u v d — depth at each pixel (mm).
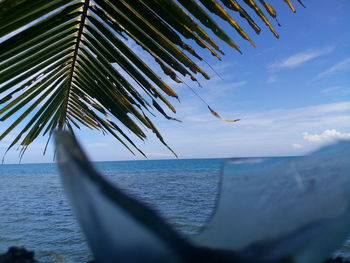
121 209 496
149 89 2160
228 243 567
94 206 505
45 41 2035
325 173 579
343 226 498
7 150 2582
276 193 607
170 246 498
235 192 663
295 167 618
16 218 17422
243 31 1654
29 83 2264
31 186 44219
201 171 85500
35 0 1698
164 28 1817
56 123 2818
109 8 1907
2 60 1949
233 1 1593
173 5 1685
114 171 94875
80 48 2244
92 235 504
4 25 1748
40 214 18938
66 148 534
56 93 2535
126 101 2361
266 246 527
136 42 2006
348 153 584
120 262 488
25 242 11219
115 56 2162
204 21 1656
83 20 2025
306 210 547
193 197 25625
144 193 29594
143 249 491
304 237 505
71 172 518
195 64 1860
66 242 10922
